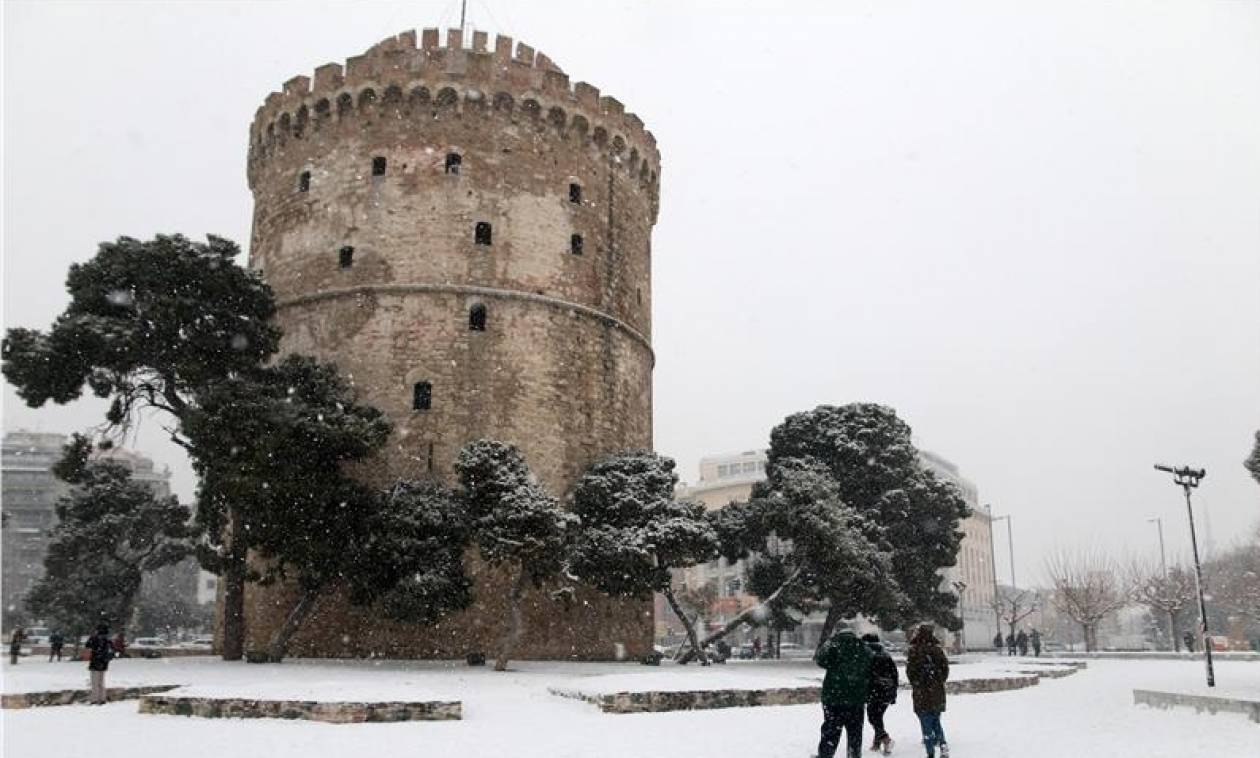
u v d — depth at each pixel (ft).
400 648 116.88
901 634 262.67
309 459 101.71
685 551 115.34
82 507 175.11
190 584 361.10
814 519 122.62
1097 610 246.68
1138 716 67.72
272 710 60.08
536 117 138.62
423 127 133.49
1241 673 120.67
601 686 72.49
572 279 137.18
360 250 130.52
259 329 112.37
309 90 138.41
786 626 143.43
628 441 141.38
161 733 53.06
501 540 100.99
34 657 144.66
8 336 102.78
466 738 52.47
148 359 105.91
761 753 48.01
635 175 152.05
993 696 87.35
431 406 124.88
